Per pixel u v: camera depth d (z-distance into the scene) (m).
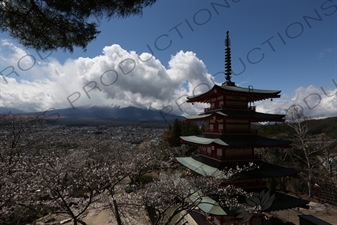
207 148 17.38
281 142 15.07
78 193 14.91
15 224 11.96
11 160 15.07
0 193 9.36
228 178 12.43
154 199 11.91
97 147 30.62
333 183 22.66
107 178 13.41
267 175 13.57
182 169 25.22
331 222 16.83
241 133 15.24
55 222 16.31
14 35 7.47
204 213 13.52
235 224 12.57
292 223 16.19
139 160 18.61
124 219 16.53
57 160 10.91
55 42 7.89
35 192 9.99
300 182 25.72
